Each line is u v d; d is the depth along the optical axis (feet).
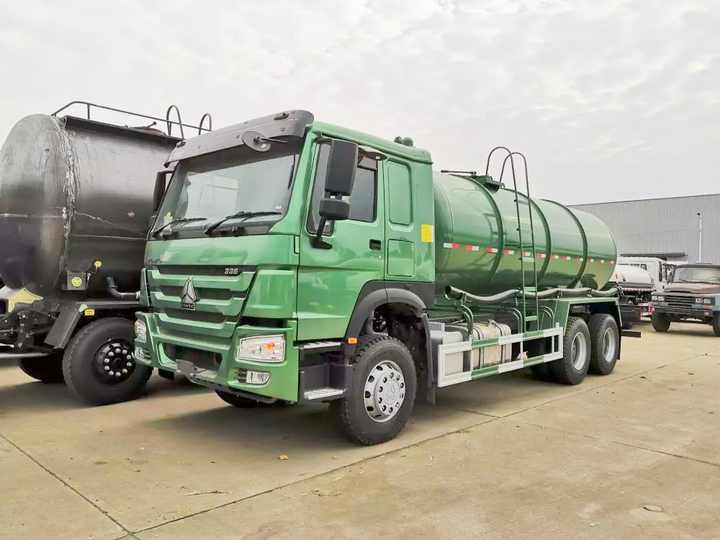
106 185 22.79
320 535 11.49
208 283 16.19
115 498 13.26
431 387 19.47
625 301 52.08
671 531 11.84
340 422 17.02
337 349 16.57
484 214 24.41
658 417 21.33
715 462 16.19
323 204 14.97
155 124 26.81
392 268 18.20
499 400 24.36
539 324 26.99
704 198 147.64
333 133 16.70
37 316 22.70
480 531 11.75
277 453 16.80
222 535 11.46
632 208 159.33
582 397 25.05
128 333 22.94
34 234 22.07
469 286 25.07
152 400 23.70
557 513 12.67
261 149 15.71
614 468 15.64
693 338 52.29
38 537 11.31
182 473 15.01
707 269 60.54
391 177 18.47
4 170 23.32
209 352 16.63
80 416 21.01
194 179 18.54
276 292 15.01
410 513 12.58
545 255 28.22
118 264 23.35
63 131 22.59
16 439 17.97
